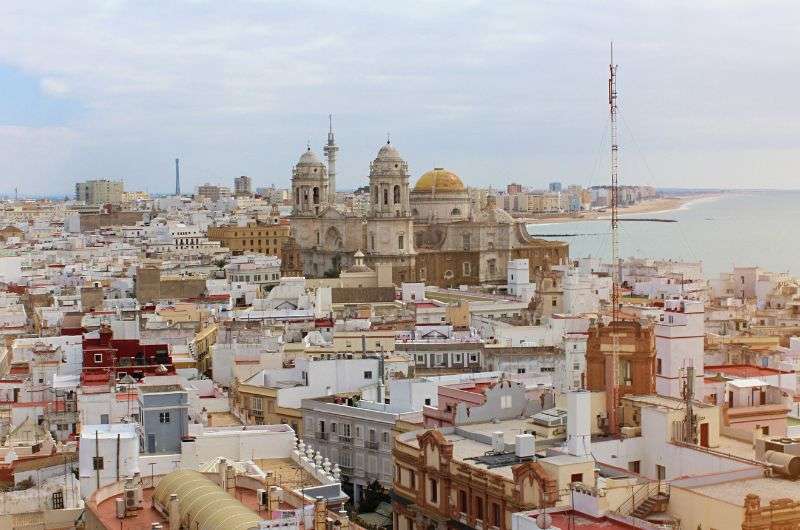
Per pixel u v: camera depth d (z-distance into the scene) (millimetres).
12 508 115312
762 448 109750
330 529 92125
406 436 133625
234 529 87438
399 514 129500
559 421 128875
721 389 144750
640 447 117188
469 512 116250
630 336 127188
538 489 104062
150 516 102812
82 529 110000
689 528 93312
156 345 197625
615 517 88688
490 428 134500
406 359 195750
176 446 134000
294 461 130125
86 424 150500
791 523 84938
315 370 183375
